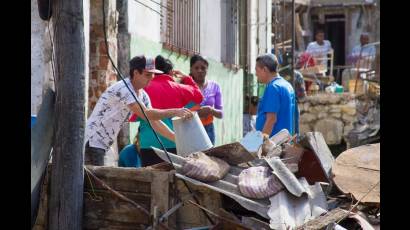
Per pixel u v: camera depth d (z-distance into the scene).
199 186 7.10
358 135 20.02
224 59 17.73
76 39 7.21
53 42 7.31
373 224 7.10
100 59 10.14
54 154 7.24
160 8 12.60
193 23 14.54
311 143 7.76
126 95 8.09
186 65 14.11
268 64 9.70
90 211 7.35
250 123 18.83
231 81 17.83
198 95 9.54
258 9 20.89
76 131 7.22
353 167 7.62
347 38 39.41
